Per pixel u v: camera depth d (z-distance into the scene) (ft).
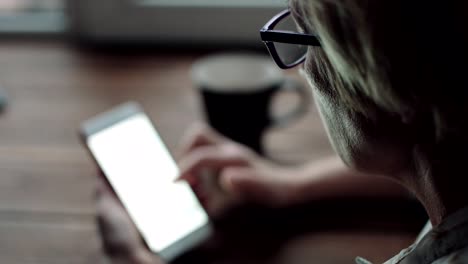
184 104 2.94
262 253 2.09
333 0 1.08
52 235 2.16
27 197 2.33
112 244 2.09
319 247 2.11
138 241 2.11
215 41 3.42
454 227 1.17
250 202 2.30
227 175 2.30
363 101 1.21
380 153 1.30
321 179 2.31
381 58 1.09
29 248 2.11
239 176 2.28
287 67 1.41
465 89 1.08
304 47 1.44
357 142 1.30
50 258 2.07
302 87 2.59
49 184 2.40
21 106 2.89
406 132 1.23
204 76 2.57
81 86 3.07
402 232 2.17
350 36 1.10
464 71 1.07
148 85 3.10
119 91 3.04
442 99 1.10
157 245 2.10
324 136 2.71
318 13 1.12
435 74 1.08
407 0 1.03
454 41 1.04
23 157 2.55
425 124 1.18
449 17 1.03
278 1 3.29
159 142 2.32
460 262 1.12
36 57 3.33
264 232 2.18
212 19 3.35
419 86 1.10
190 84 3.11
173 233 2.14
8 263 2.05
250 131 2.52
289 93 3.01
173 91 3.05
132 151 2.28
